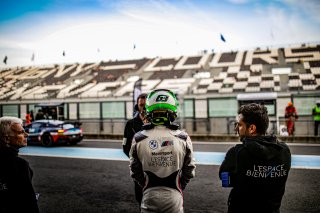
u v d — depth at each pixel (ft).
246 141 6.73
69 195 18.30
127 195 18.06
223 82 92.48
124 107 72.79
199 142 43.19
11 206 6.83
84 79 124.57
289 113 44.34
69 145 43.19
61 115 75.05
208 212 14.87
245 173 6.50
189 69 117.80
